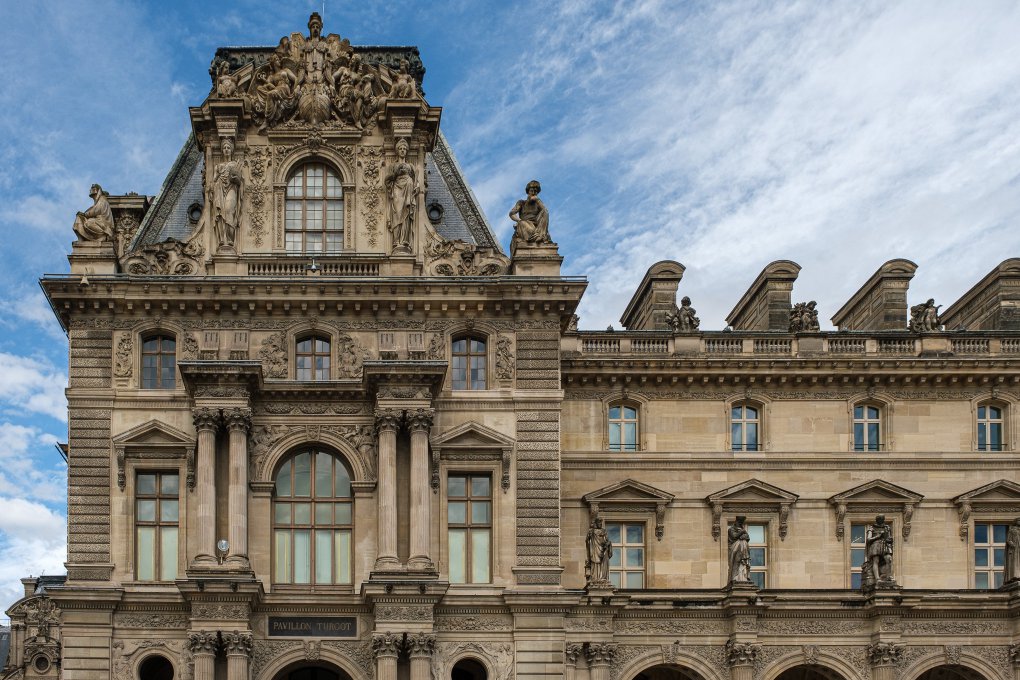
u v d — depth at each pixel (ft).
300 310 228.02
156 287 224.94
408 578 215.31
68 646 214.48
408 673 215.10
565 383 251.60
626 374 250.78
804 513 250.57
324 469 228.02
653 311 277.44
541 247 232.32
